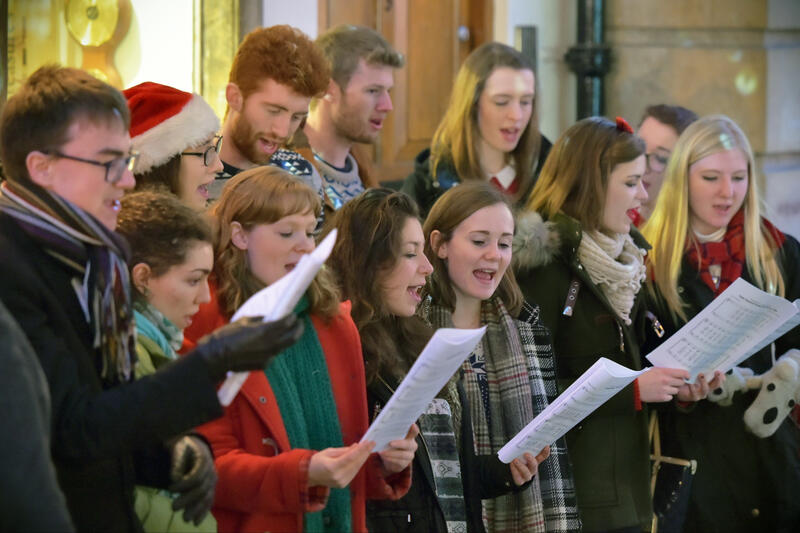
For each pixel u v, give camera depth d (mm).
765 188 11188
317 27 7488
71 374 2717
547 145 7184
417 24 9570
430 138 9852
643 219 7301
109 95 2867
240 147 5055
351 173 6254
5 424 2393
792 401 5730
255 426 3559
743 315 5152
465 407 4406
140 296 3309
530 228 5242
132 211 3330
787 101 11242
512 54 6730
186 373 2703
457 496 4215
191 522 3184
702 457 5695
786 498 5766
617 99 11062
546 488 4750
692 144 5883
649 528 5633
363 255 4172
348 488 3787
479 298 4723
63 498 2480
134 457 3111
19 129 2818
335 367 3824
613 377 4082
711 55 11023
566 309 5207
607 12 11023
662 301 5797
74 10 6039
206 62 6438
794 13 11156
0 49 5859
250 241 3729
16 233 2787
